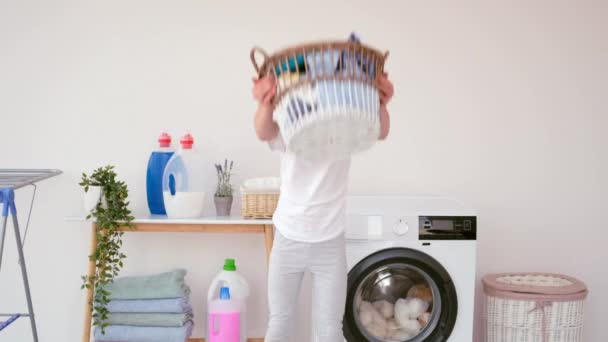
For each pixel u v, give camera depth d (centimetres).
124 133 310
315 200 203
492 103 321
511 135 322
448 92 319
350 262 262
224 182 299
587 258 328
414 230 264
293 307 220
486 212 323
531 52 322
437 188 321
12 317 271
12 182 260
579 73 324
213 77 311
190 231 285
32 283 310
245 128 313
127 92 310
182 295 287
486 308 293
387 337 271
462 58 319
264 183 284
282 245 212
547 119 324
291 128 162
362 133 165
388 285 271
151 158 296
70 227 310
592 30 324
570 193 326
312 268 213
